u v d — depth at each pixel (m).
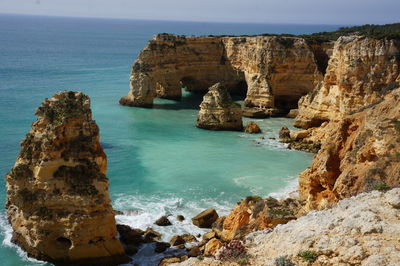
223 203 41.16
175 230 35.38
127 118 77.88
